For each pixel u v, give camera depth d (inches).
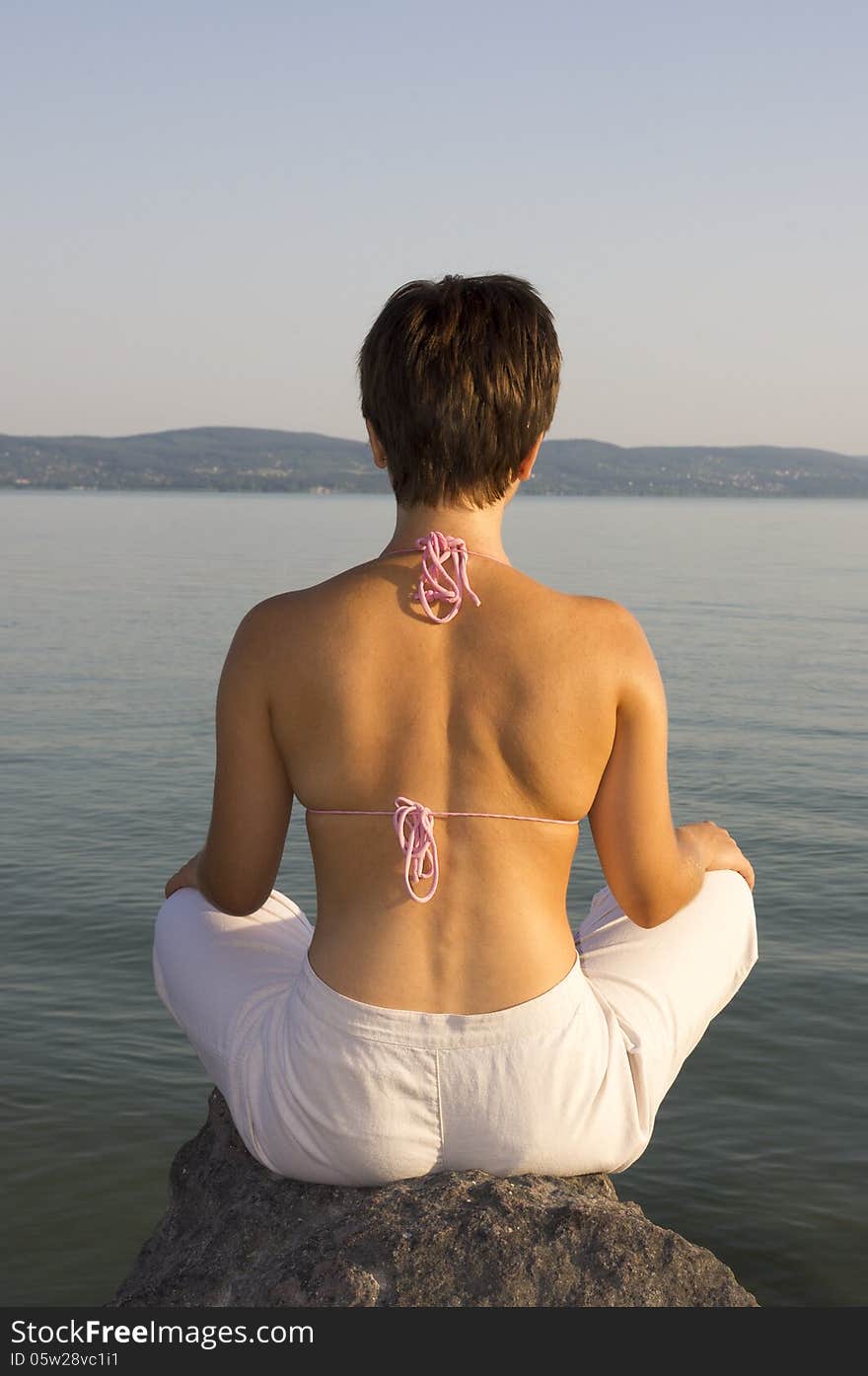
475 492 66.1
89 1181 227.5
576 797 65.2
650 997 74.5
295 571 2348.7
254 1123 70.6
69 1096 258.5
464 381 63.4
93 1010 302.2
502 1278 63.1
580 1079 66.7
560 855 66.6
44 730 735.7
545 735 63.8
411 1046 65.2
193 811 528.1
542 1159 67.4
